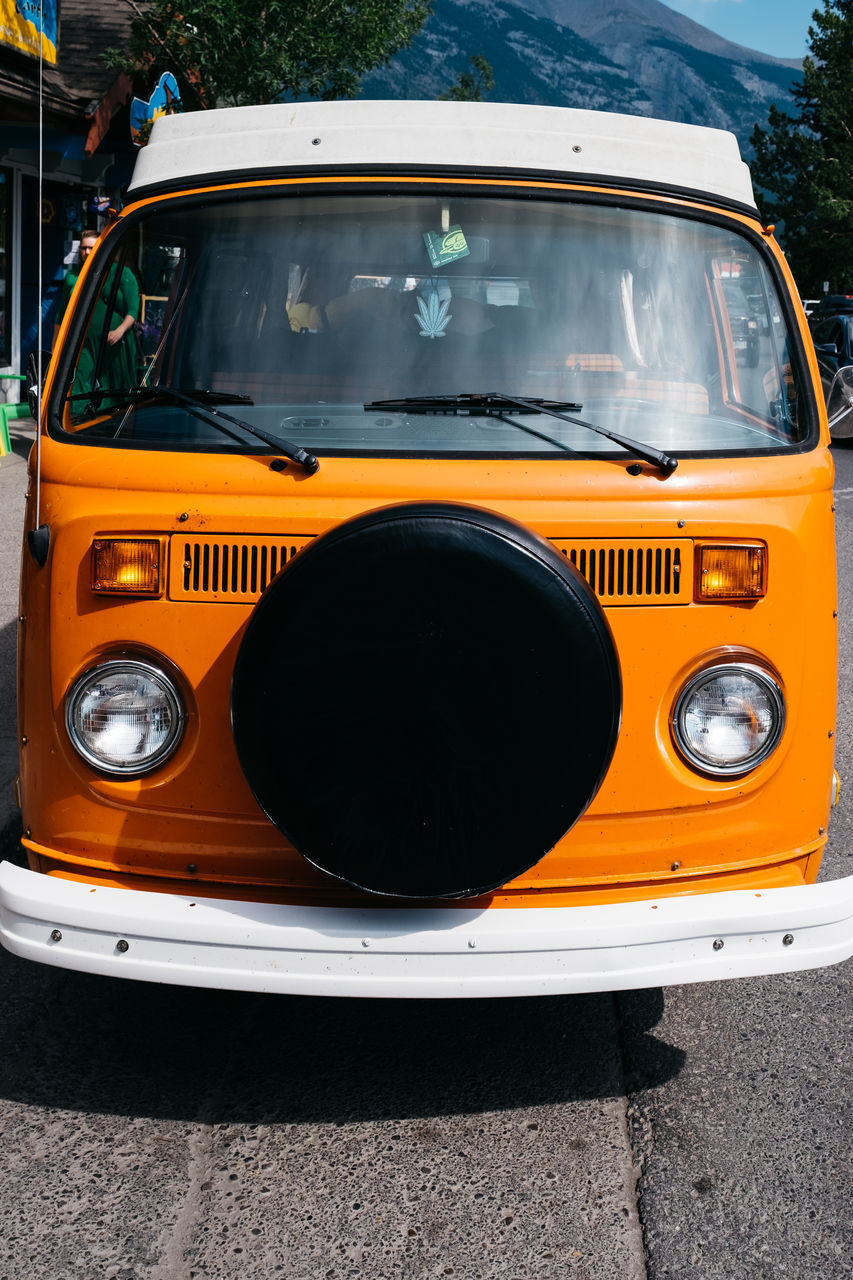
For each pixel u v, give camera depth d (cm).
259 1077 343
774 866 321
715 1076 347
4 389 1625
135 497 304
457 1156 310
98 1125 319
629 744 303
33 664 313
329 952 282
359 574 266
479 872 278
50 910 290
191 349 346
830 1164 309
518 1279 270
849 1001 391
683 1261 275
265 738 274
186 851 307
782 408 344
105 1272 269
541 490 300
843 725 657
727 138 380
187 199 357
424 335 340
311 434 318
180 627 298
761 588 303
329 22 1675
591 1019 378
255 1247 278
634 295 347
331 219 351
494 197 351
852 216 5816
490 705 269
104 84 1554
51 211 1777
